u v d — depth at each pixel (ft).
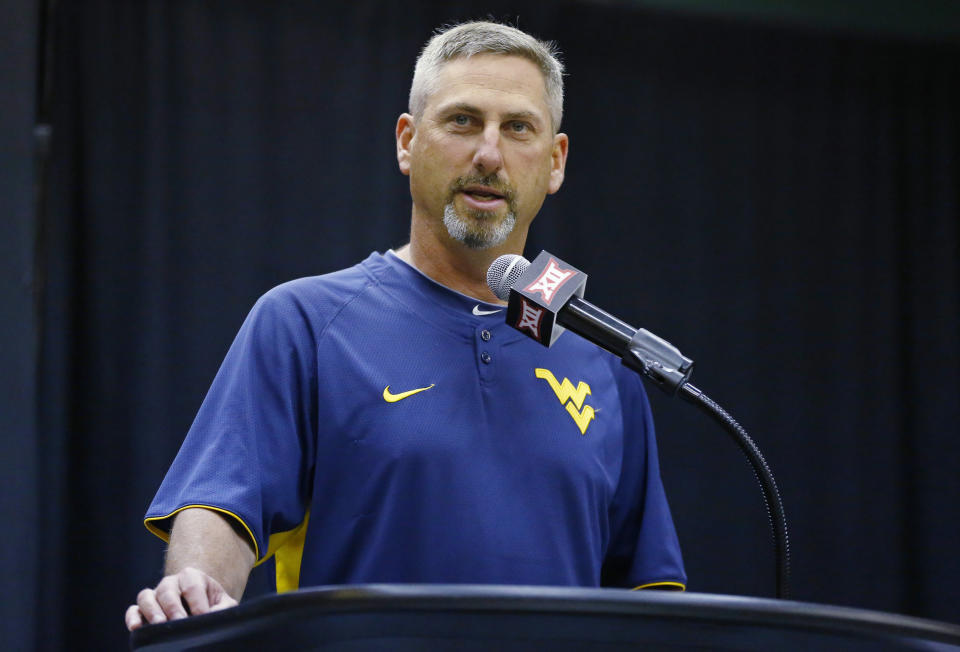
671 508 41.50
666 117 44.27
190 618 8.57
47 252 35.65
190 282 36.86
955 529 45.73
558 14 43.24
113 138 36.78
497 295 15.05
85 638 34.14
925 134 47.50
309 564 14.79
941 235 47.09
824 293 45.32
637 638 7.84
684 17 44.88
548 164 16.70
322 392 15.14
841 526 44.21
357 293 16.11
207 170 37.65
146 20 37.63
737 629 7.89
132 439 35.40
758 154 45.29
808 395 44.55
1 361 33.60
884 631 8.03
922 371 46.26
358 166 39.45
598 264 42.52
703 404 13.10
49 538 34.22
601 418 16.79
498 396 15.76
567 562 15.34
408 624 7.72
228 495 13.75
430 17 41.24
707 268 43.91
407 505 14.66
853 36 46.93
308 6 39.70
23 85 34.99
